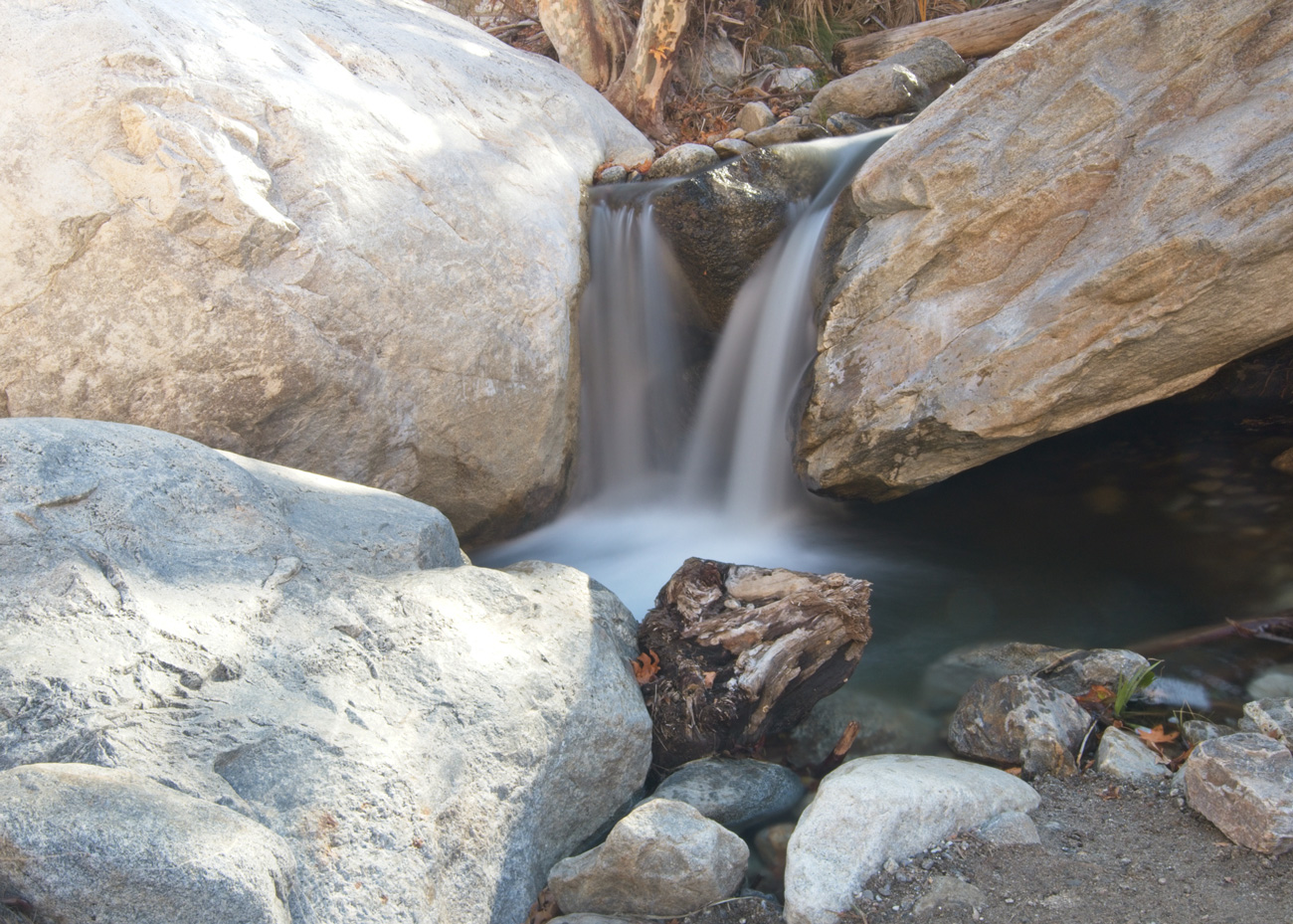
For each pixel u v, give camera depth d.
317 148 4.16
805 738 3.57
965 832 2.73
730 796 3.07
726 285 5.54
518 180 5.10
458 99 5.32
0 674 2.18
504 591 3.22
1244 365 5.75
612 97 7.75
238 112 3.97
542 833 2.75
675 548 5.22
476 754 2.59
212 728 2.28
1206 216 3.62
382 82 4.90
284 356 3.94
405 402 4.34
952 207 4.32
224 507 2.99
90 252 3.69
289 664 2.57
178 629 2.50
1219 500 5.03
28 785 1.84
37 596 2.42
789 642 3.37
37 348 3.71
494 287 4.61
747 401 5.58
